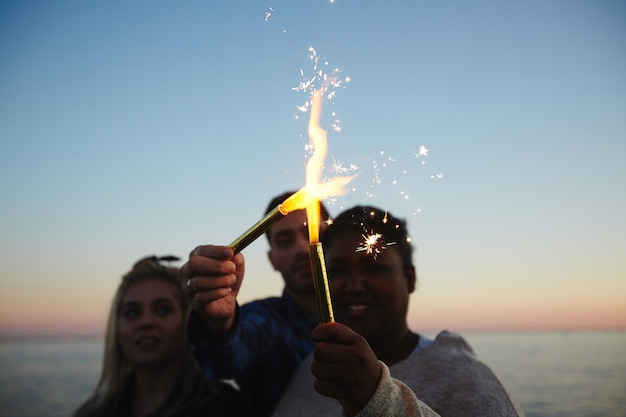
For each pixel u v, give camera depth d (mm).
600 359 70938
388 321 2184
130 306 3449
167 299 3439
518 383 39969
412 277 2334
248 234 1597
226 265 1693
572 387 37188
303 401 2398
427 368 2008
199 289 1688
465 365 1959
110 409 3467
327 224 2301
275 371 2885
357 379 1283
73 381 43312
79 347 164500
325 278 1296
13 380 43781
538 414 27297
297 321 3256
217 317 1875
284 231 3463
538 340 174875
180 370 3400
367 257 2168
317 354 1278
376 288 2168
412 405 1356
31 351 129500
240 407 3010
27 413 26812
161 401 3369
